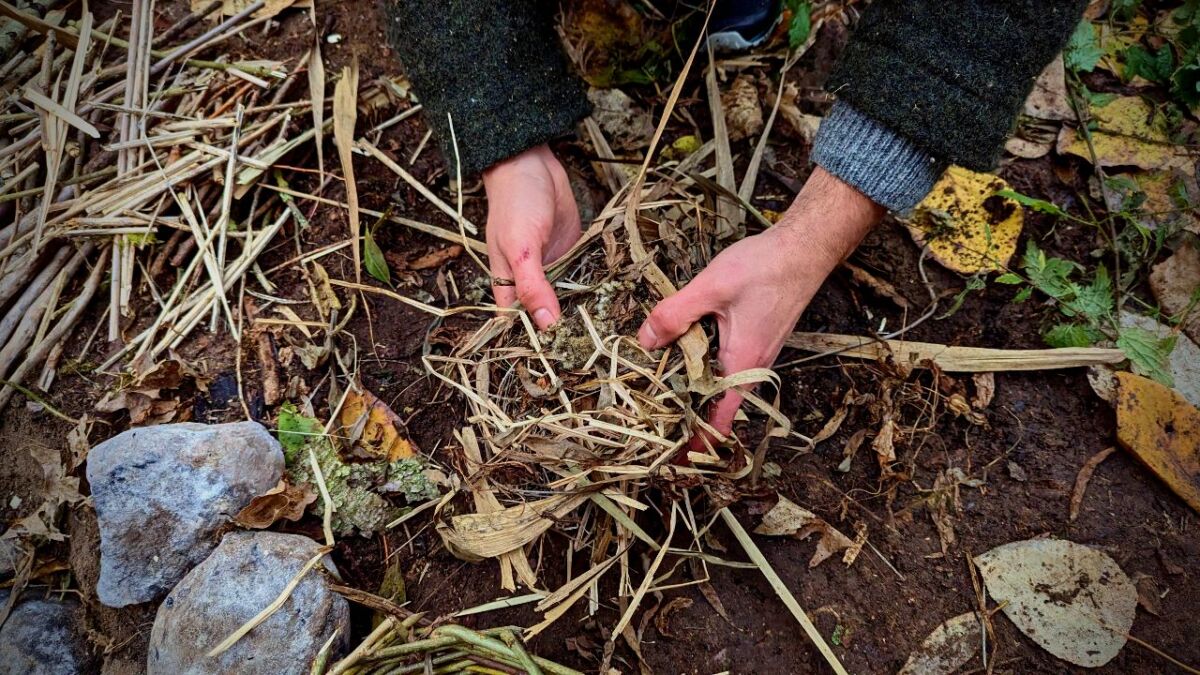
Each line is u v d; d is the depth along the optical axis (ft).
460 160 2.37
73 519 2.39
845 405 2.49
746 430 2.44
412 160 2.88
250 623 2.08
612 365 2.20
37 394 2.51
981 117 1.98
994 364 2.52
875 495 2.40
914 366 2.53
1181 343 2.52
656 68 3.02
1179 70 2.80
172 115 2.81
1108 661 2.19
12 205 2.74
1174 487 2.36
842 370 2.55
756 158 2.79
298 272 2.70
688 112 2.98
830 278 2.69
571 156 2.87
